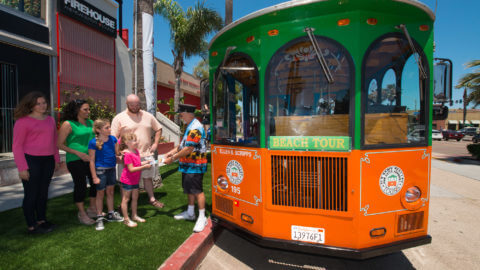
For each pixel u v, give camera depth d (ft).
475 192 21.59
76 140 11.63
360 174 7.70
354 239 7.80
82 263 8.84
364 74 7.70
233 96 9.93
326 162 8.01
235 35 9.64
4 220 12.24
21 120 10.37
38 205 11.28
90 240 10.54
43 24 24.43
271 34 8.45
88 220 12.19
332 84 8.01
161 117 45.96
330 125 8.13
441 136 102.32
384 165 7.94
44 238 10.52
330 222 8.01
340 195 7.91
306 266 10.37
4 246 9.73
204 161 11.98
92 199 13.09
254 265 10.39
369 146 7.77
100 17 31.19
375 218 7.91
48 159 11.26
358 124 7.69
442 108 9.98
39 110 10.66
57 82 25.76
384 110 8.13
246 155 9.24
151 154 14.65
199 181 11.85
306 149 8.16
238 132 9.72
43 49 24.00
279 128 8.60
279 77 8.50
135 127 13.84
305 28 8.06
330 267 10.32
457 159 41.32
